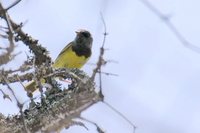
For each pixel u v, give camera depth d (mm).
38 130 9547
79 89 8539
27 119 9742
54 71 10930
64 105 9586
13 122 9750
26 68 8578
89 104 7316
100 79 7152
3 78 8289
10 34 7363
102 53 7078
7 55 7605
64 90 10875
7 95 8641
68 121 7500
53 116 9648
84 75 10953
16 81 9258
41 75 10055
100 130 7473
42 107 9953
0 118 9781
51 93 10953
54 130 7520
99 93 7176
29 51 12180
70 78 11164
